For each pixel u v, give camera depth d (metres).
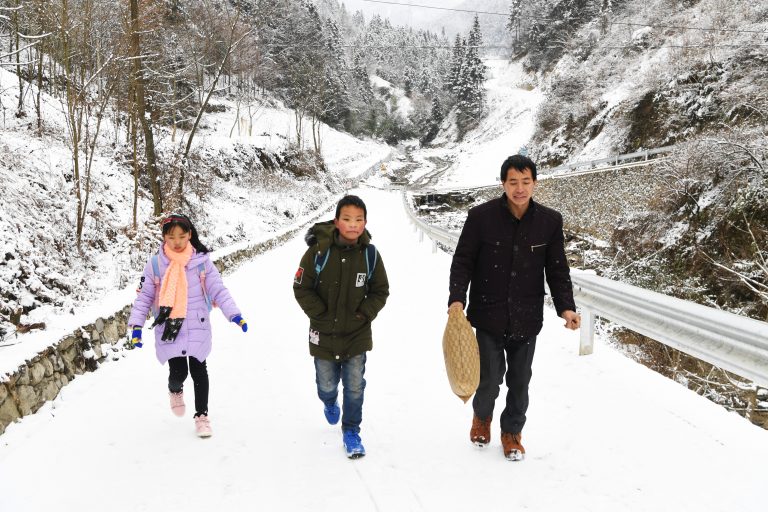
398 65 138.38
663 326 4.23
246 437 3.93
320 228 3.30
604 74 47.44
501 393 4.77
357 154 74.19
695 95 27.78
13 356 4.37
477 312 3.33
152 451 3.71
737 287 13.77
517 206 3.20
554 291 3.36
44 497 3.13
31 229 8.94
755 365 3.26
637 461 3.44
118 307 6.59
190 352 3.77
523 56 108.75
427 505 3.01
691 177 17.20
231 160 32.91
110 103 20.77
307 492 3.16
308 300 3.32
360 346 3.45
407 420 4.20
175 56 29.36
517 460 3.50
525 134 74.06
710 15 32.16
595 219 25.47
